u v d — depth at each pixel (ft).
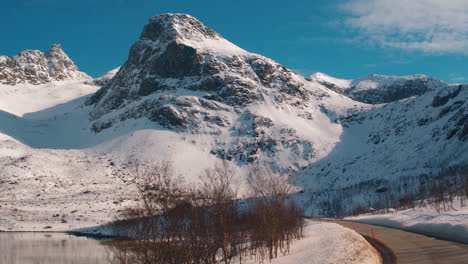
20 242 284.00
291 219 196.54
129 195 494.59
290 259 135.13
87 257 217.56
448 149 585.22
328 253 130.31
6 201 440.04
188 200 125.39
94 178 577.43
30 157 600.39
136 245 111.96
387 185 499.10
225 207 130.00
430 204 315.37
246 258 150.10
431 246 133.90
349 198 481.05
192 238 118.11
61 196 484.33
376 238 171.63
